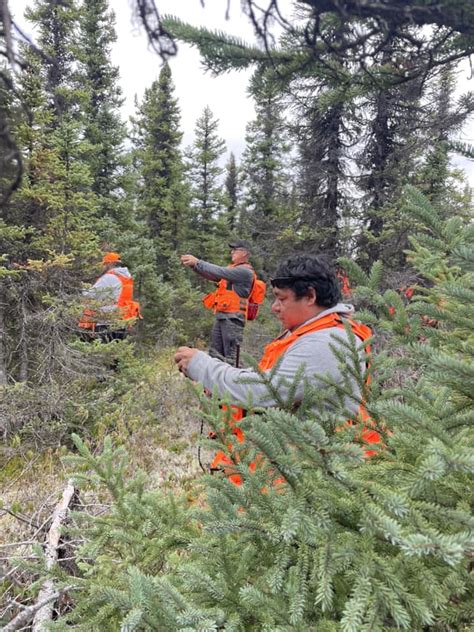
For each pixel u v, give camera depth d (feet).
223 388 6.89
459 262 3.98
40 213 21.50
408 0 4.33
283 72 6.27
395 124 29.19
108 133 41.45
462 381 3.88
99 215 39.37
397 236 30.68
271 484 4.93
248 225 53.47
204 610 4.13
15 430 18.63
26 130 18.42
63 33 30.91
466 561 3.85
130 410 22.00
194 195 60.23
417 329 4.81
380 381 5.58
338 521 4.16
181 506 6.61
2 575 9.24
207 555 4.96
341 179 33.96
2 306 20.54
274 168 57.06
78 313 20.17
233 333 22.94
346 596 4.23
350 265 5.11
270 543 4.79
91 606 5.33
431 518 3.96
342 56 5.40
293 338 7.16
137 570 4.58
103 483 7.48
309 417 5.42
